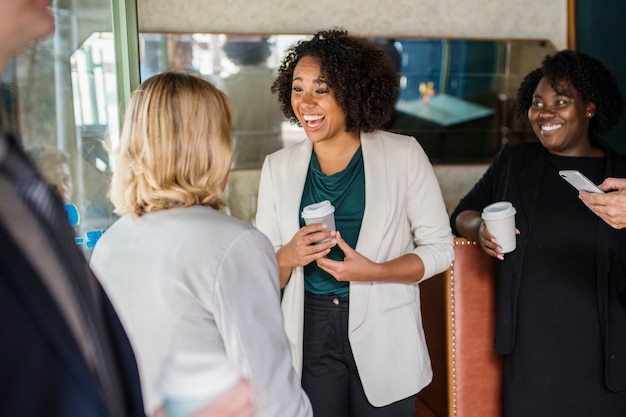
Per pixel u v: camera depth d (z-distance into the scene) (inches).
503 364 92.4
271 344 44.2
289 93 77.9
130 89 92.9
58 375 23.7
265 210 76.0
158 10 132.3
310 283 73.4
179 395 26.9
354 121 71.1
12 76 89.7
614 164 80.4
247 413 27.8
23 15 25.4
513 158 87.0
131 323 44.8
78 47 91.0
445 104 145.7
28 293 23.1
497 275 86.0
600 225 77.0
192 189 46.4
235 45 133.3
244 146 137.3
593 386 79.3
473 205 92.8
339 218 72.5
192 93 46.4
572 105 81.9
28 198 26.0
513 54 146.3
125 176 47.1
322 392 73.8
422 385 73.1
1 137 24.9
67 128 92.5
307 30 139.9
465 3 146.5
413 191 72.9
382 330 70.7
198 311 43.4
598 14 145.3
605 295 77.0
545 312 80.0
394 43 141.4
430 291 98.3
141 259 44.9
